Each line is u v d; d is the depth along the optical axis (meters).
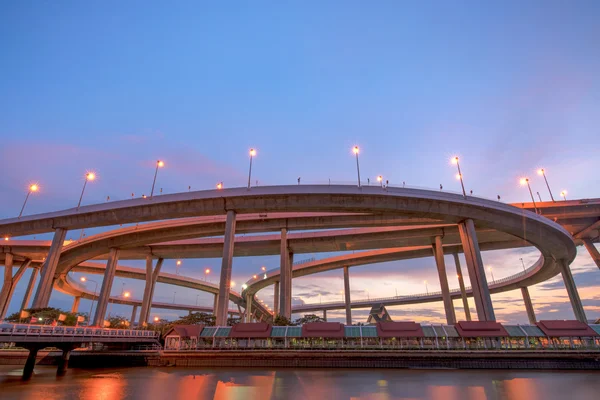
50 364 51.97
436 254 81.56
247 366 46.81
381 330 49.75
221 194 65.06
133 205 68.06
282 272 74.94
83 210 70.38
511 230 68.19
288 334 50.69
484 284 61.16
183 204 67.25
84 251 88.00
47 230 73.19
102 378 36.22
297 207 65.12
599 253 86.88
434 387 29.38
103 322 78.88
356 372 40.00
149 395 26.25
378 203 64.56
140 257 98.81
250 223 79.00
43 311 61.34
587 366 42.56
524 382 32.00
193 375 38.03
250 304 130.88
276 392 27.19
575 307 83.25
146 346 55.59
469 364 43.84
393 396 25.42
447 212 65.06
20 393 27.52
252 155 70.81
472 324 49.62
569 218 81.75
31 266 105.44
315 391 27.53
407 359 44.94
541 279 106.31
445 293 77.69
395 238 83.44
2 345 54.59
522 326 49.56
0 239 93.62
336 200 64.81
